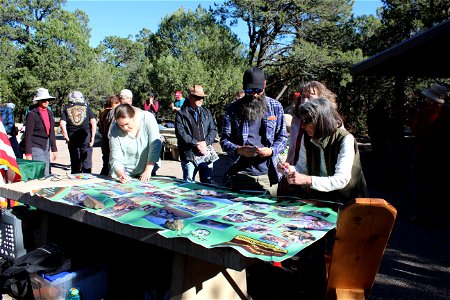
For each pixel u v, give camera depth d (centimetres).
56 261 256
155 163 339
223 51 1753
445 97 464
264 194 277
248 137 311
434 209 480
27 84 2617
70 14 3481
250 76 302
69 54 2723
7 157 368
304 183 216
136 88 2908
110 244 290
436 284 323
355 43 1944
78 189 281
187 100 457
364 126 2088
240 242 178
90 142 642
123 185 302
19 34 3994
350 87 2003
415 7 1816
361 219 156
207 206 241
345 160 215
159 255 276
